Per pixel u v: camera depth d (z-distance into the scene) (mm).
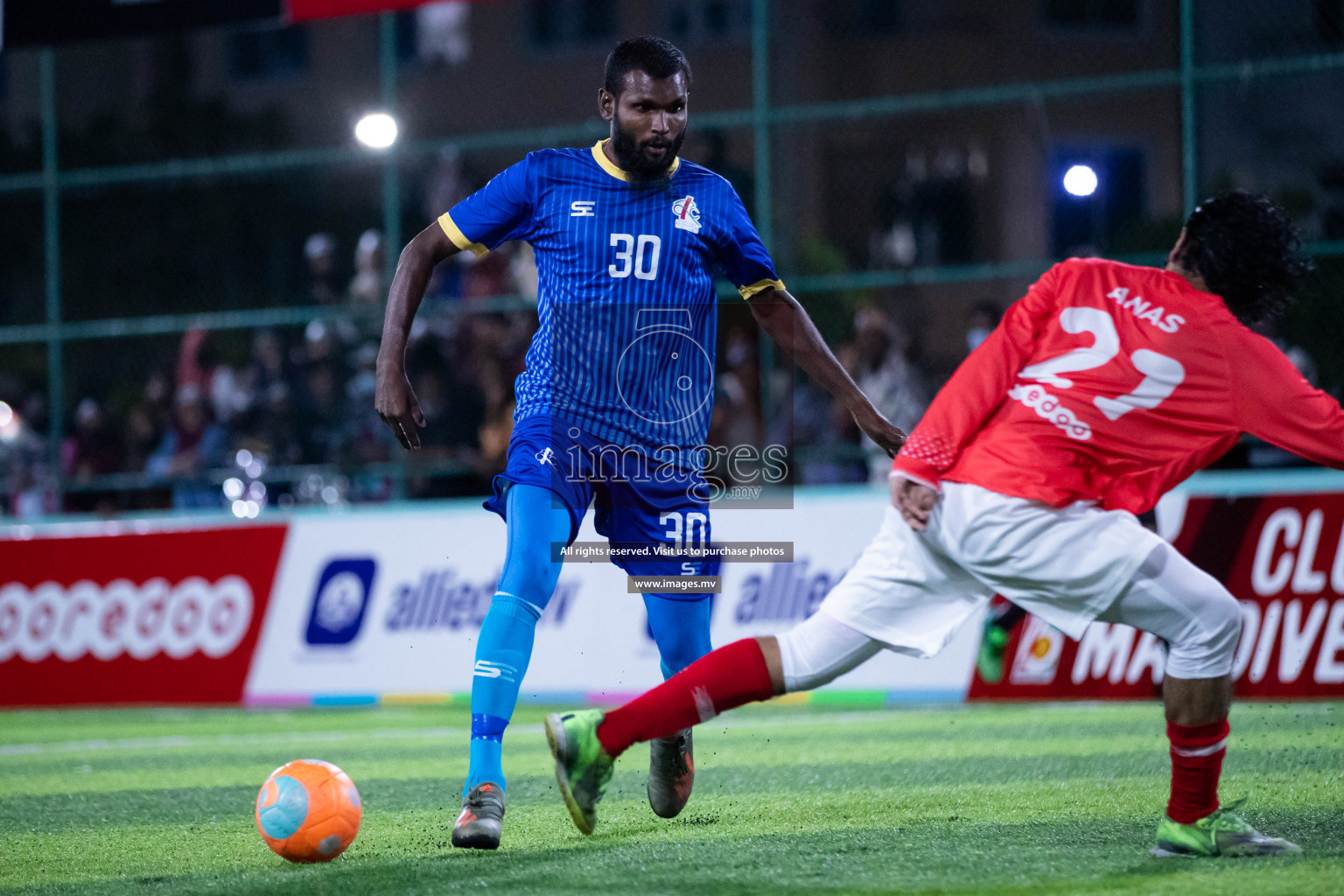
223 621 32938
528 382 13281
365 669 31453
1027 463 10453
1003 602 27344
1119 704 26156
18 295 51125
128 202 51375
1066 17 61875
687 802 15133
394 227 35062
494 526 31281
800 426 32531
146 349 39125
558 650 30094
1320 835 12055
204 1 32625
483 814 12164
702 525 13148
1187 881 10125
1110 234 40625
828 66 64000
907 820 13586
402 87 72562
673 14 68750
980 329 34312
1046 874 10570
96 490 36469
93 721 30906
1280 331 29750
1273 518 26344
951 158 51125
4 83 70438
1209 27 45281
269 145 60688
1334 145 45031
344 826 12156
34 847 13898
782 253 37562
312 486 35250
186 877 11820
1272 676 25734
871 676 28203
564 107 71000
